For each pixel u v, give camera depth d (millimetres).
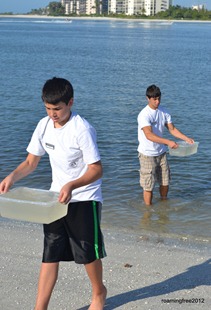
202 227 6926
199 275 5000
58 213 3693
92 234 3953
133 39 73875
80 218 3930
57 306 4363
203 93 22250
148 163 7648
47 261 3953
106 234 6383
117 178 9156
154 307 4375
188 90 23188
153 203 7883
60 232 3945
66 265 5121
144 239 6234
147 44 62062
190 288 4711
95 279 4129
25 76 27203
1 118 14867
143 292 4633
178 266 5230
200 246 5980
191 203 7949
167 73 30750
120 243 5973
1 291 4586
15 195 3799
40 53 45062
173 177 9344
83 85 23922
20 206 3656
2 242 5789
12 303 4391
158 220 7180
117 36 82875
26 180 8898
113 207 7664
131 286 4742
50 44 59312
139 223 7027
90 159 3861
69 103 3803
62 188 3670
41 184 8750
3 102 18000
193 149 7473
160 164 7785
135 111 16844
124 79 26906
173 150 7461
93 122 14758
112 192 8375
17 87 22406
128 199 8055
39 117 15180
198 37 85500
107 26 145500
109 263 5250
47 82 3791
